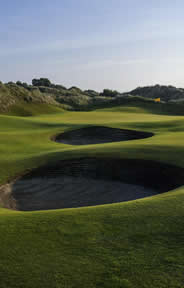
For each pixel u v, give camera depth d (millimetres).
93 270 5953
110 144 27922
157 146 23625
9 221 9352
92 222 8672
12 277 5805
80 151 23922
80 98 191750
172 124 45188
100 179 18062
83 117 65188
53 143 33938
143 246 6914
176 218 8547
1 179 18297
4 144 31234
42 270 6039
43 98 146375
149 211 9352
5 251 6996
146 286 5340
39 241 7508
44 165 20906
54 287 5430
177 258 6273
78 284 5496
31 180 18469
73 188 16984
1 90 127688
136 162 19797
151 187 16406
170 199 10609
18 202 15375
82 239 7488
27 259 6539
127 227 8117
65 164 20812
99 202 15023
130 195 15664
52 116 69438
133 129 41844
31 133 39375
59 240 7504
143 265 6051
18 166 21062
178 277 5574
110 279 5605
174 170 17484
